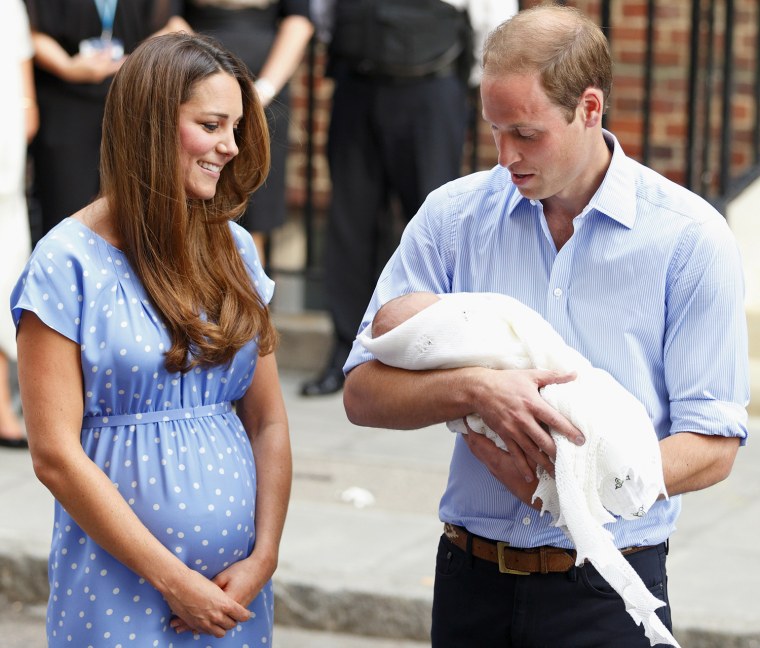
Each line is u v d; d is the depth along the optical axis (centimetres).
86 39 2166
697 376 930
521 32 888
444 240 1007
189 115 957
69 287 947
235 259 1014
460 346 930
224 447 998
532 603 966
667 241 934
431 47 2277
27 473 2028
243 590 985
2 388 2148
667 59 2855
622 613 960
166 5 2192
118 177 966
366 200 2381
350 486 1955
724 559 1673
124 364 955
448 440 2189
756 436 2222
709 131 2534
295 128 2961
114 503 941
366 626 1609
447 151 2317
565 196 953
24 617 1692
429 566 1670
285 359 2636
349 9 2294
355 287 2428
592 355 954
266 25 2280
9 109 2056
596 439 877
